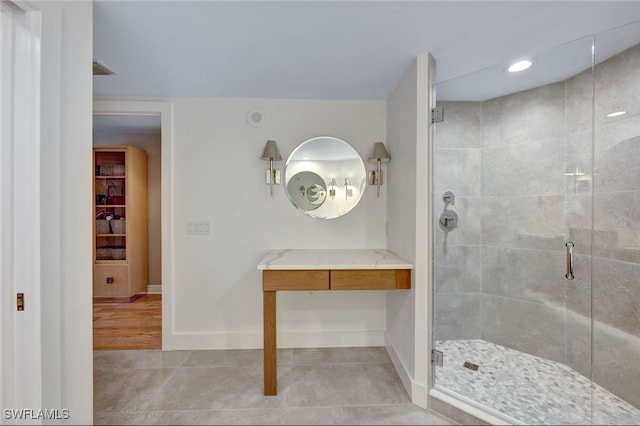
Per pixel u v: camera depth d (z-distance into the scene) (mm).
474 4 1298
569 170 1938
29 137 1047
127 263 3586
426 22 1427
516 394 1715
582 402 1663
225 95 2385
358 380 1982
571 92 1902
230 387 1903
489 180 2172
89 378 1243
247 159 2451
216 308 2447
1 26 1020
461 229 2150
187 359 2264
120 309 3344
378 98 2441
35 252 1053
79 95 1218
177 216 2428
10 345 1046
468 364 2012
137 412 1667
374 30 1495
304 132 2467
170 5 1298
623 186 1706
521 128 2107
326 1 1279
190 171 2428
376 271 1812
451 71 1966
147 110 2391
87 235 1247
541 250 2066
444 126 2086
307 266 1795
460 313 2154
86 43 1247
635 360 1655
